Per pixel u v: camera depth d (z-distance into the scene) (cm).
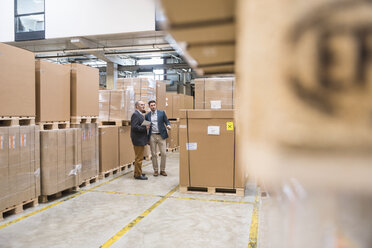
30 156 400
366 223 27
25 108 391
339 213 28
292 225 30
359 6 18
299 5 19
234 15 24
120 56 1477
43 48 1206
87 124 537
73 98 503
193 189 513
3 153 354
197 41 27
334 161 18
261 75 20
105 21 954
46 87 437
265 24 20
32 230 328
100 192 493
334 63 18
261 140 20
